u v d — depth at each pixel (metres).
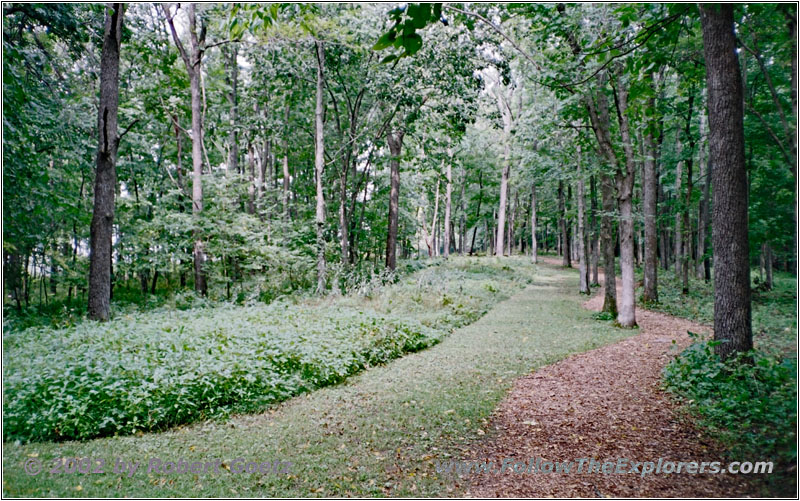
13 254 11.09
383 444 5.12
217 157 24.78
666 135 20.20
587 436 5.12
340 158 22.20
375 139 20.39
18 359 6.51
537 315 14.45
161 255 15.20
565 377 7.50
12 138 8.74
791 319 10.52
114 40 10.36
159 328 8.74
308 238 18.50
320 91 17.59
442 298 15.05
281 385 6.88
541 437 5.18
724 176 6.15
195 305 13.55
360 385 7.35
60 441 5.27
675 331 11.29
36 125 10.44
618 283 23.72
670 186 22.23
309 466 4.61
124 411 5.60
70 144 11.90
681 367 6.61
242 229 15.34
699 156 20.23
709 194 20.20
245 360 7.03
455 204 44.81
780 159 13.27
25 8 9.65
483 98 19.45
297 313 11.18
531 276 27.08
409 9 2.61
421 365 8.55
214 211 15.45
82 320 10.22
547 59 11.22
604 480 4.14
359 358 8.43
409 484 4.25
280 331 8.89
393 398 6.62
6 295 11.81
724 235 6.18
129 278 19.17
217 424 5.78
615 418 5.57
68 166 13.93
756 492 3.65
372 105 21.27
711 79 6.22
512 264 31.88
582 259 20.77
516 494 4.00
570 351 9.39
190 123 20.64
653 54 6.72
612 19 8.41
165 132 19.83
